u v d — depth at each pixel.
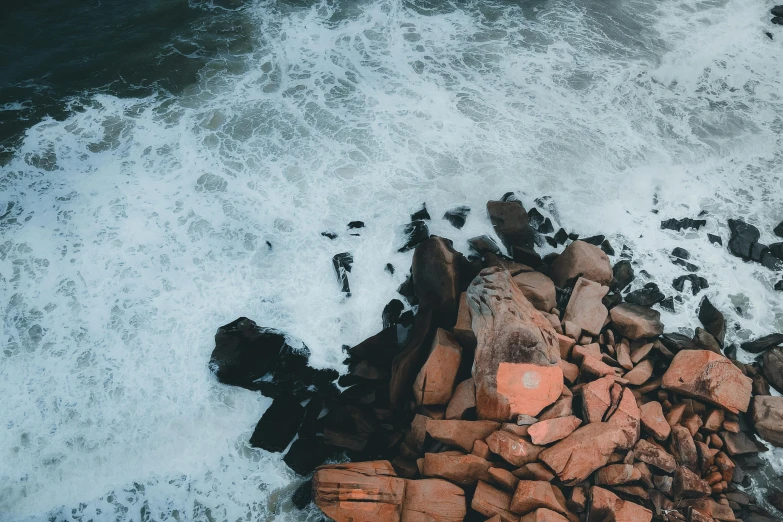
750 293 9.89
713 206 11.09
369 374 8.79
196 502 8.07
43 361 9.19
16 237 10.48
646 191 11.30
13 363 9.16
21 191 11.12
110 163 11.61
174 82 13.11
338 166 11.56
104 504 8.08
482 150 11.83
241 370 8.93
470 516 7.51
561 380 8.00
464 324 8.66
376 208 10.88
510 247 10.24
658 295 9.75
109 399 8.86
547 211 10.87
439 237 9.70
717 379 8.18
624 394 8.08
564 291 9.62
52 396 8.87
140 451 8.44
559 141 12.04
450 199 11.01
